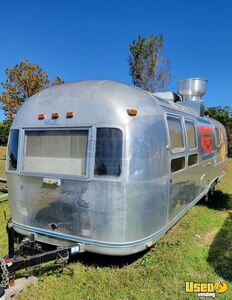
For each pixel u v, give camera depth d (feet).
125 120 11.79
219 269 13.48
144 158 12.12
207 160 22.72
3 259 10.80
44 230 13.16
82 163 12.14
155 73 65.98
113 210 11.69
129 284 12.06
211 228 18.88
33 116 13.64
